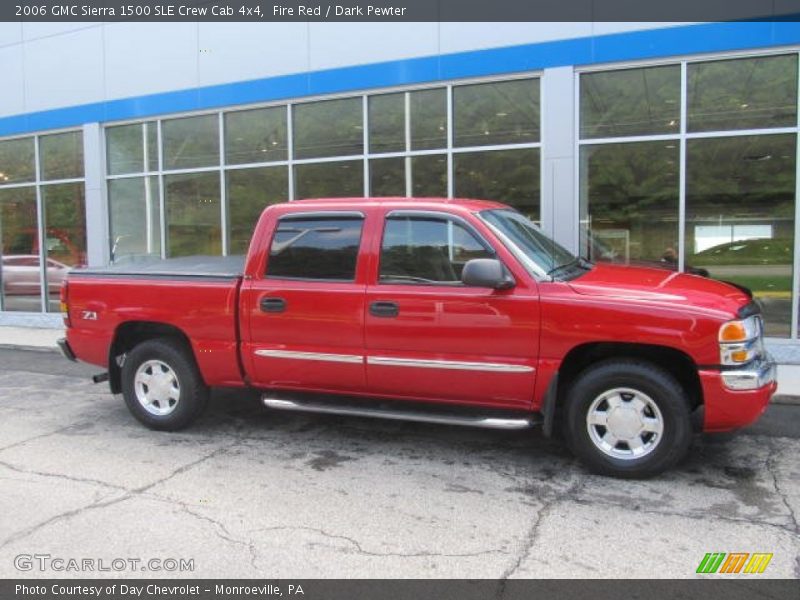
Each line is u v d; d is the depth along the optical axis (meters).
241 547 3.84
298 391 5.64
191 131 12.20
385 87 10.48
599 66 9.25
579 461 5.22
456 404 5.19
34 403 7.23
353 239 5.36
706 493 4.58
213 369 5.79
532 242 5.41
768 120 8.74
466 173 10.19
